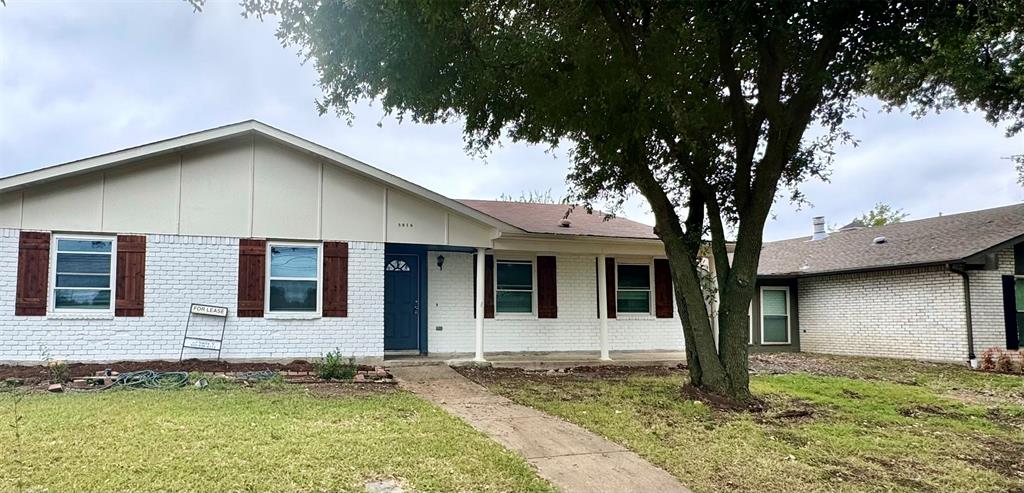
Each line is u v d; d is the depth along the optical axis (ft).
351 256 36.27
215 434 18.66
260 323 34.35
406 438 19.29
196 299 33.30
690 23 25.72
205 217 33.71
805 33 25.49
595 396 28.37
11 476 14.30
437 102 26.84
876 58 24.98
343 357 35.65
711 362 27.86
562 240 41.50
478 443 19.13
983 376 39.63
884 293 52.13
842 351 55.62
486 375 34.40
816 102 26.68
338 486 14.62
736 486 16.29
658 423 23.04
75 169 30.94
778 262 66.13
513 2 26.08
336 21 22.66
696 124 26.63
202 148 33.91
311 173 35.88
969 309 45.57
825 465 18.43
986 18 24.47
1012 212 52.65
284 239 35.04
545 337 44.42
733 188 28.91
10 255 30.76
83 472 14.76
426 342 41.52
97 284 32.09
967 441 21.93
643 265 47.91
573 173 31.55
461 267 43.09
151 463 15.62
